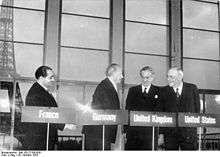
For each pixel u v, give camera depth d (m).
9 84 5.75
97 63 9.20
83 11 9.24
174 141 5.07
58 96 8.59
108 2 9.48
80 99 8.84
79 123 4.33
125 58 9.41
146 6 9.81
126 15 9.57
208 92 9.87
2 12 8.66
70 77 8.91
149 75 5.15
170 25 9.88
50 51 8.78
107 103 4.92
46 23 8.84
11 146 5.06
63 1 9.09
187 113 4.75
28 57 8.66
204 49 10.10
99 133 4.86
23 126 4.57
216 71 10.17
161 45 9.80
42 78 4.63
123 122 4.49
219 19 10.34
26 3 8.82
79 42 9.10
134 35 9.58
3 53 8.51
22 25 8.74
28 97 4.54
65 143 7.52
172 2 9.92
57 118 4.26
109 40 9.34
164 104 5.16
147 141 5.09
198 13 10.18
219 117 4.89
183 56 9.86
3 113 6.03
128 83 9.27
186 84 5.22
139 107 5.13
